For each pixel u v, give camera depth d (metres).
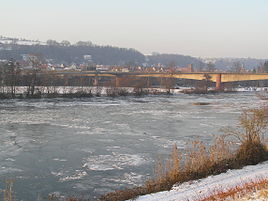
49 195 20.89
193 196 15.94
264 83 180.12
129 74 132.12
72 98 88.19
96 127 46.00
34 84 86.94
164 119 54.97
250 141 23.14
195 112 65.75
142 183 22.92
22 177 24.22
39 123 48.78
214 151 23.31
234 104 83.06
